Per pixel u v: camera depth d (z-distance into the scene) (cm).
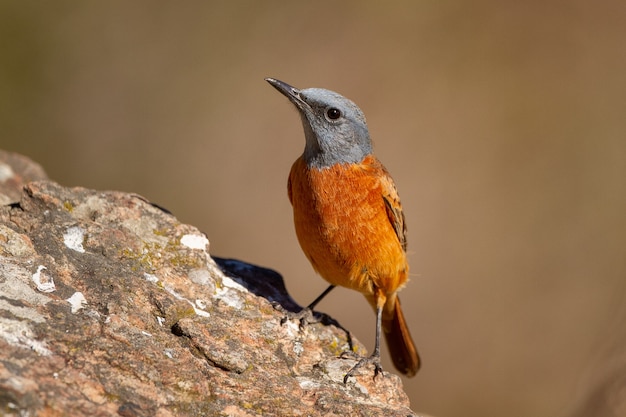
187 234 1096
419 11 2627
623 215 2466
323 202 1096
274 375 903
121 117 2500
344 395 909
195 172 2492
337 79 2553
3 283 851
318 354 1029
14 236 934
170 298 953
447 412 2242
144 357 813
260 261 2439
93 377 766
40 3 2462
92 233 1005
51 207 1041
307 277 2417
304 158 1140
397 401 983
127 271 968
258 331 1003
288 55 2583
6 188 1277
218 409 802
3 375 706
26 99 2441
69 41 2484
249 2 2630
